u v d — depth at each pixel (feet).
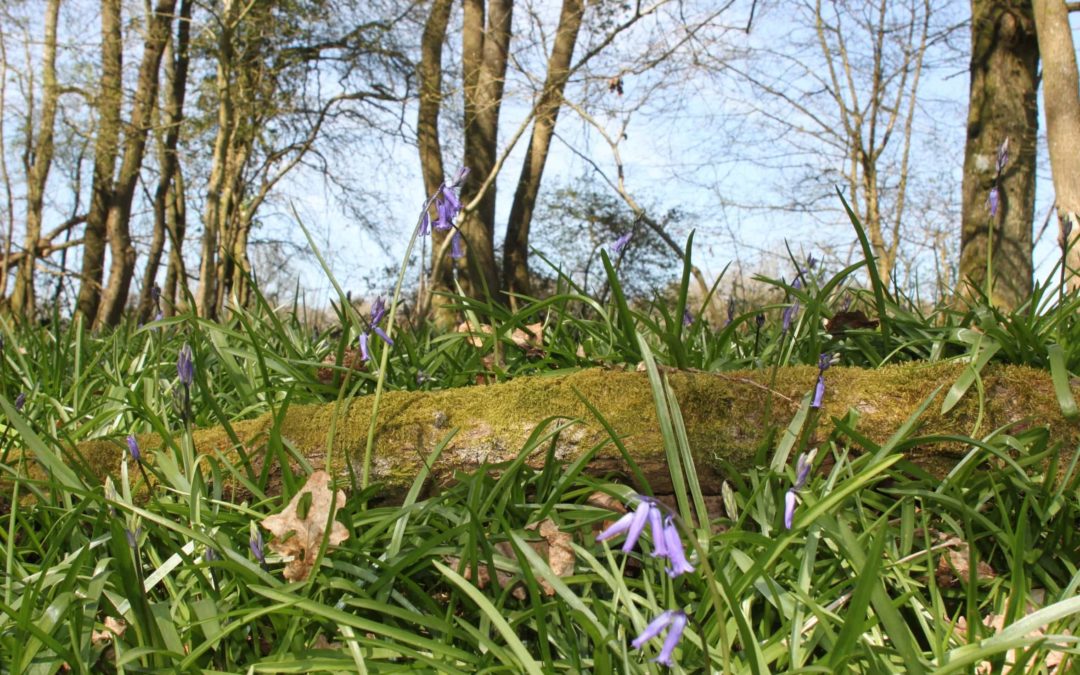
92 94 51.90
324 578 6.20
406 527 6.89
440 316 19.26
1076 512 7.17
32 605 5.79
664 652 3.99
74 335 13.12
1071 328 9.30
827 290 9.21
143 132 51.70
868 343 9.81
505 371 9.62
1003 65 33.73
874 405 7.68
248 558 6.93
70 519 6.66
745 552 6.46
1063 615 5.05
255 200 54.13
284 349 11.09
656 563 6.50
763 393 7.74
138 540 6.64
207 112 47.70
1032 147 33.50
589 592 6.38
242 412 9.48
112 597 6.40
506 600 6.58
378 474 7.75
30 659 5.72
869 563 4.80
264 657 6.18
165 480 7.68
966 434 7.59
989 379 7.77
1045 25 26.07
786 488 6.98
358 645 5.74
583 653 6.19
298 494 6.64
